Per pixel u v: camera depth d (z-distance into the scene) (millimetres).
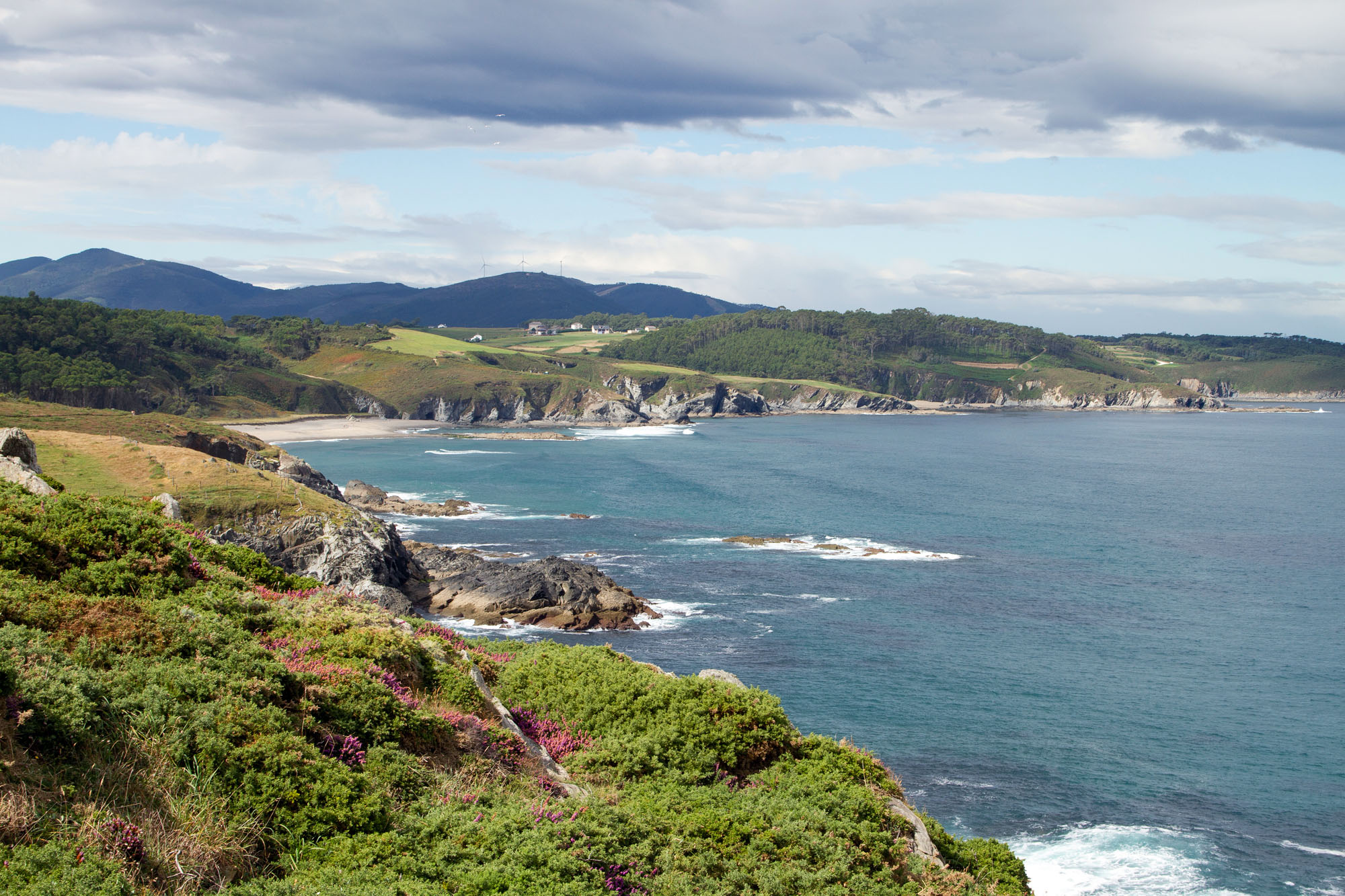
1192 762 45312
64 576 16812
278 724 13664
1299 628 68062
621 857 13969
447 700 18312
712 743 20562
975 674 57156
